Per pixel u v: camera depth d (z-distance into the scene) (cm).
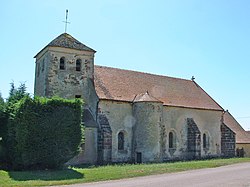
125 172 1892
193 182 1504
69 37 3034
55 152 1975
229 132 3631
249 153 4119
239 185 1403
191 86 3869
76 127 2064
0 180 1570
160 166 2267
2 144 2197
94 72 3131
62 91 2820
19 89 3319
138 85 3284
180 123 3288
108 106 2838
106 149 2670
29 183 1505
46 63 2836
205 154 3466
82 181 1591
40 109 1977
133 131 2950
